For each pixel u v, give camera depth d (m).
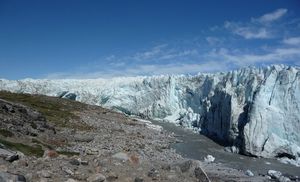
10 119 43.41
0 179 13.48
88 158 19.55
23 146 34.19
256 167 63.56
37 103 100.44
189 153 73.88
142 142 74.94
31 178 14.84
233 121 90.50
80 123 81.25
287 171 61.38
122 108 170.38
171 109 152.25
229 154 77.81
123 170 17.91
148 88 168.62
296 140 81.94
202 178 18.20
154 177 17.30
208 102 115.50
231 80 107.94
